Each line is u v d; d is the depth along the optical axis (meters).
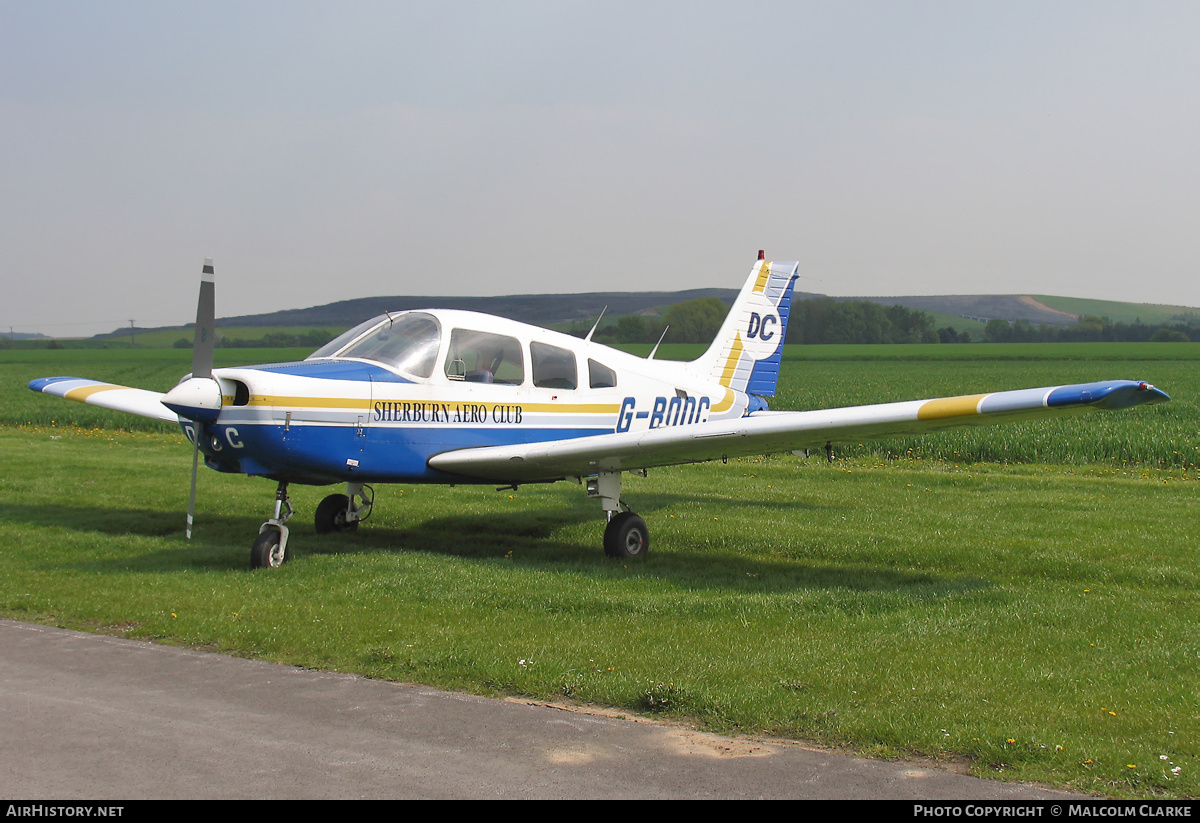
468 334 7.46
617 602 5.43
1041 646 4.70
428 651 4.44
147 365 56.94
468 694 3.97
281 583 5.89
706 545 7.86
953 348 80.75
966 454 14.56
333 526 8.31
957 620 5.16
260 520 8.69
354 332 7.41
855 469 13.12
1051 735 3.48
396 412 6.87
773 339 10.39
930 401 5.80
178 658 4.42
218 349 82.94
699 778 3.13
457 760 3.26
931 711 3.74
